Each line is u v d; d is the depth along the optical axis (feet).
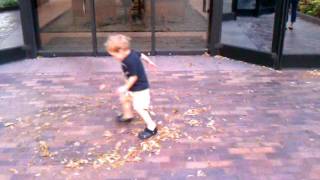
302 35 22.21
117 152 13.53
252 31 23.44
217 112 16.62
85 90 19.21
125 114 15.62
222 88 19.38
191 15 25.17
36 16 24.50
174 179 11.97
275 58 22.12
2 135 14.80
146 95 14.19
